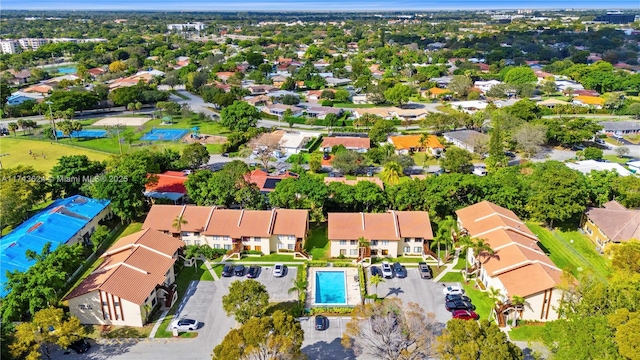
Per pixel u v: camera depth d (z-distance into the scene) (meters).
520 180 105.50
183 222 91.38
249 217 93.19
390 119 195.75
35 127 181.88
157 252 80.00
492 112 175.38
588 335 50.69
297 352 56.09
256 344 53.28
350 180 117.94
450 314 72.56
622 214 92.38
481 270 81.00
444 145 162.75
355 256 90.19
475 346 49.50
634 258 70.69
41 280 66.12
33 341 58.47
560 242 94.81
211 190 103.25
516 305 68.94
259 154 148.25
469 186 101.56
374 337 61.72
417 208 102.56
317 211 100.69
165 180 118.12
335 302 76.69
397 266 84.69
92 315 70.62
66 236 89.81
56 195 112.12
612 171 114.62
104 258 81.69
